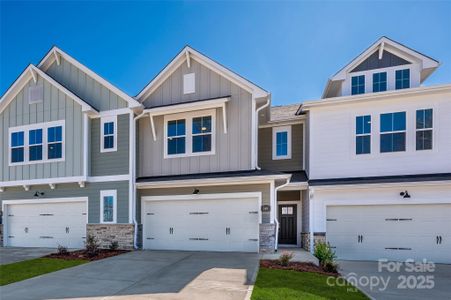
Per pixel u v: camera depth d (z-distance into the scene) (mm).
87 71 14742
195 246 13188
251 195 12586
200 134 13781
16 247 14992
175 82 14438
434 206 11422
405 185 11516
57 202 14766
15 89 15422
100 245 13672
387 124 12445
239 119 13273
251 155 12984
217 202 13125
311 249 12242
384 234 11805
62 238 14555
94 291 7137
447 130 11812
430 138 11969
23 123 15211
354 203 12125
